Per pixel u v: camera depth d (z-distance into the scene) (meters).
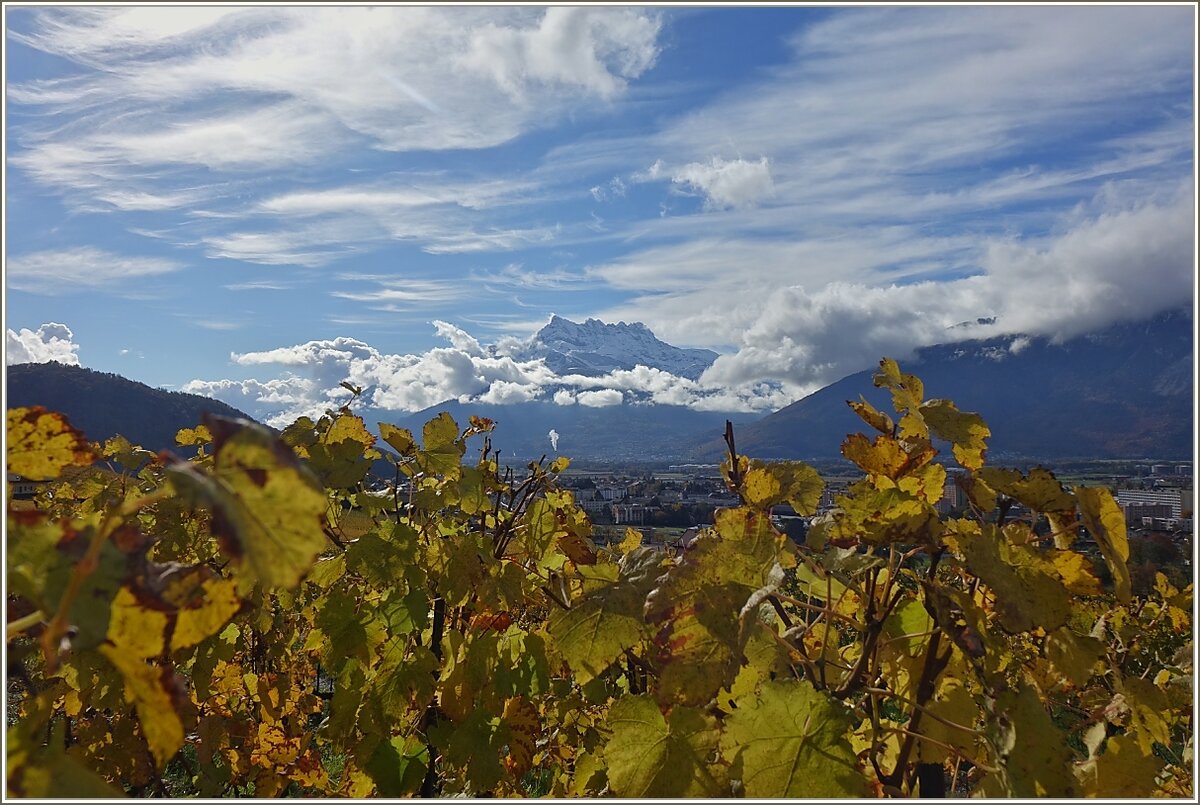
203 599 1.06
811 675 1.67
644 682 2.87
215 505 0.90
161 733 1.01
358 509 3.12
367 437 3.13
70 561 1.03
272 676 3.51
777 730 1.45
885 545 1.54
